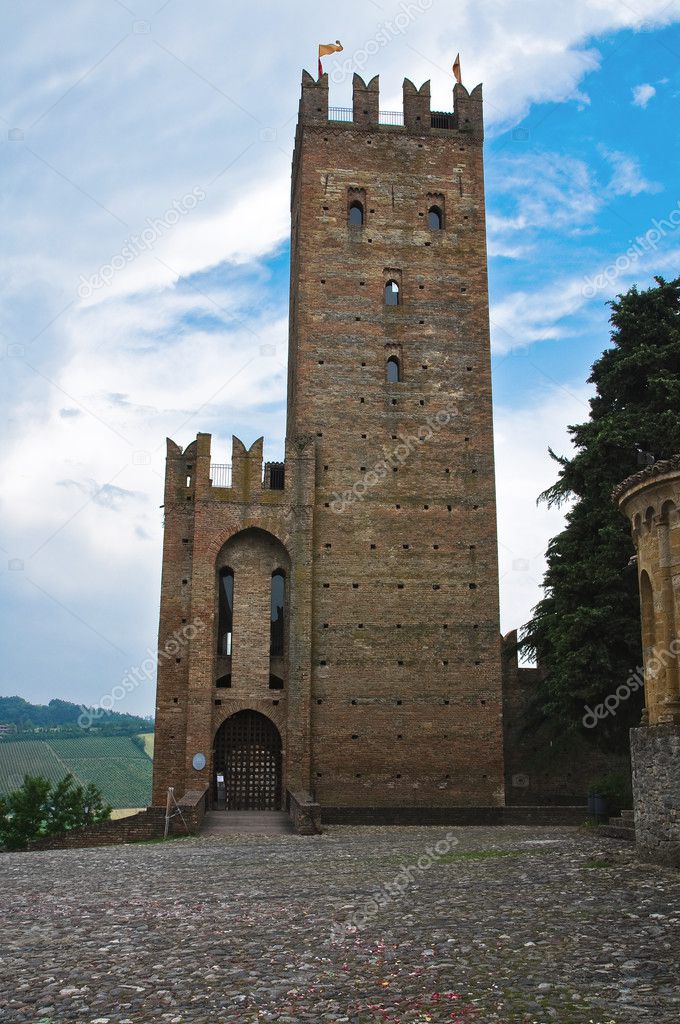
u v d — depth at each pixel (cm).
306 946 1723
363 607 5647
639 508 2933
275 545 5678
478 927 1828
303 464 5731
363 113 6444
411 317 6144
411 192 6362
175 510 5672
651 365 4806
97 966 1606
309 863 3022
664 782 2517
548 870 2548
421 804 5416
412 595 5694
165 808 4453
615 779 4381
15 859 3469
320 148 6350
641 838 2617
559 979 1445
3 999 1416
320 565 5678
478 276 6262
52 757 13850
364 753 5453
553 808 5309
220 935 1844
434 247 6284
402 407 5981
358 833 4531
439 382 6047
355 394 5966
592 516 4569
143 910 2153
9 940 1830
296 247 6756
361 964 1580
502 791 5491
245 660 5491
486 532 5838
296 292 6512
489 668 5644
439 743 5512
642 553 2953
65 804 7425
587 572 4447
